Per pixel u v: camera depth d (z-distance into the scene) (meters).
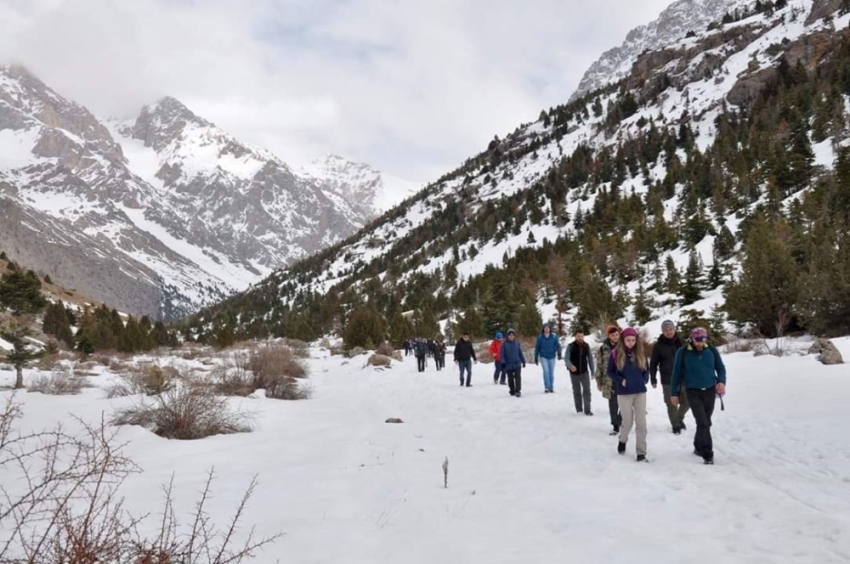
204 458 7.88
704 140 138.62
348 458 8.02
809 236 39.44
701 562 3.84
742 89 144.12
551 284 75.44
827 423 8.50
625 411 7.69
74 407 12.27
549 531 4.67
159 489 5.96
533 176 183.12
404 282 139.88
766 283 28.03
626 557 3.98
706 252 72.31
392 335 69.38
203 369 28.31
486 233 152.00
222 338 67.12
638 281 73.56
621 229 102.25
